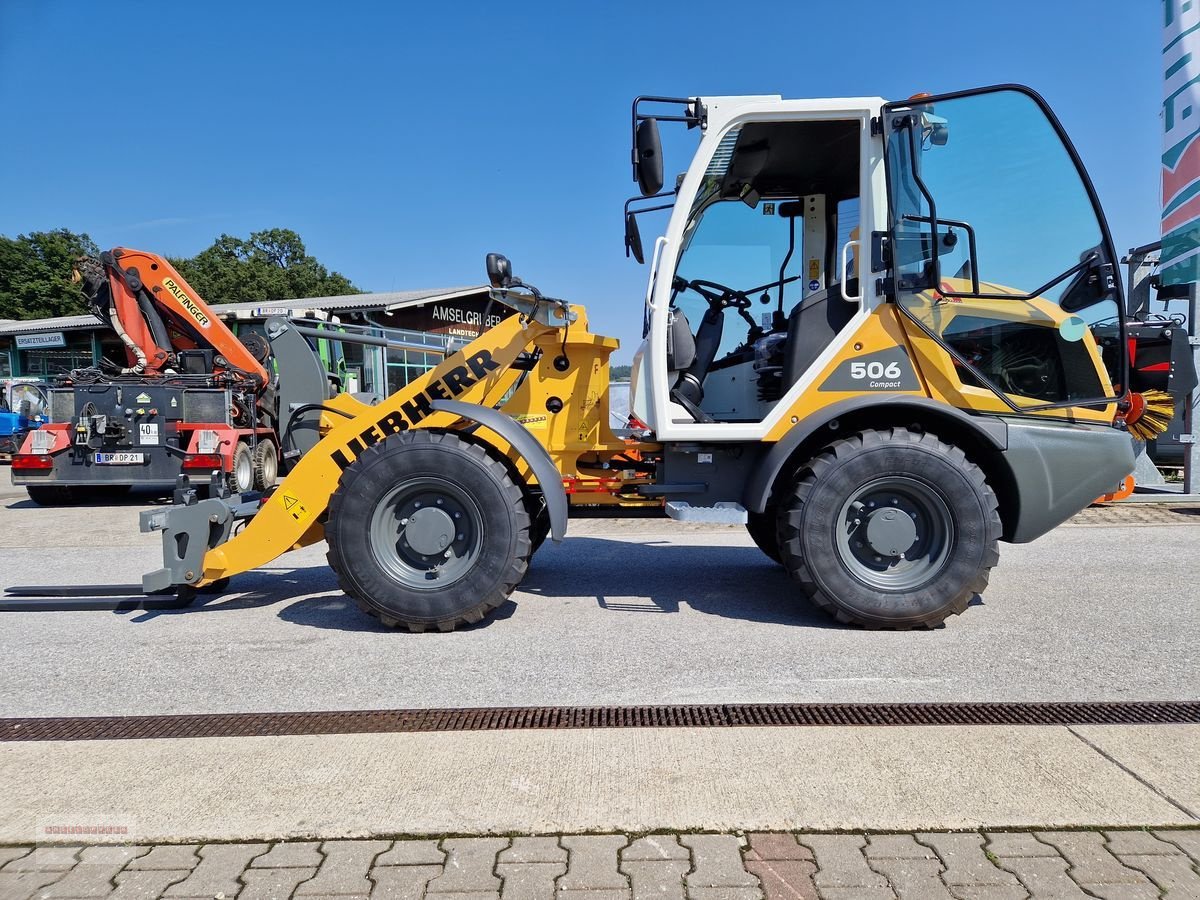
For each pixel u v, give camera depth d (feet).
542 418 14.26
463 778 7.59
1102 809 6.92
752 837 6.55
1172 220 25.31
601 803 7.10
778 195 15.11
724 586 15.74
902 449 11.94
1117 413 12.77
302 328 19.49
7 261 147.84
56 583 16.60
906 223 12.32
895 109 12.17
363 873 6.09
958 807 6.98
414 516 12.32
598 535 22.33
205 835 6.63
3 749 8.33
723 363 15.24
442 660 11.26
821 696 9.72
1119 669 10.64
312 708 9.49
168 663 11.23
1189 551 18.88
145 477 29.14
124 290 30.78
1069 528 22.26
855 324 12.51
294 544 13.25
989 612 13.55
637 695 9.82
